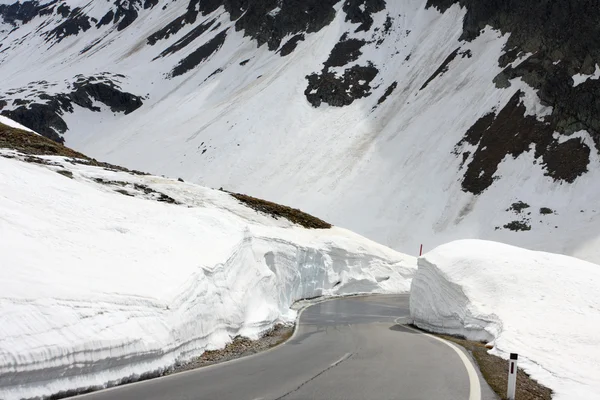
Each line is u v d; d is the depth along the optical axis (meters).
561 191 71.81
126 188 27.69
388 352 13.70
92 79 182.12
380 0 150.50
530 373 11.30
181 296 12.41
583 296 17.89
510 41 103.56
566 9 92.44
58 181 20.06
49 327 8.09
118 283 11.33
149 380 9.16
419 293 24.75
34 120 156.00
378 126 108.50
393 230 76.62
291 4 168.50
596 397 9.28
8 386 6.84
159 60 199.12
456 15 132.62
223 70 170.88
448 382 9.69
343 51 140.38
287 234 35.69
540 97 86.19
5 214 13.05
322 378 9.60
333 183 94.19
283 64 149.38
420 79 117.19
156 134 143.62
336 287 40.22
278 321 21.03
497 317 16.81
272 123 122.31
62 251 12.27
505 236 67.38
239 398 7.71
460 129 92.75
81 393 7.88
